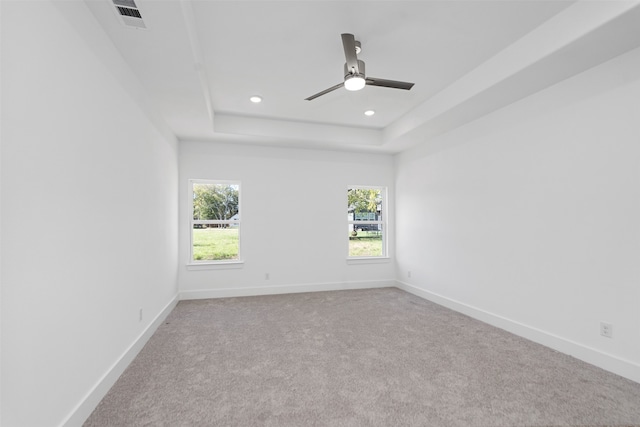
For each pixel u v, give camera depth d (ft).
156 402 6.53
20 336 4.23
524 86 9.49
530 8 7.24
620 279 7.71
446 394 6.85
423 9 7.25
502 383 7.30
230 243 16.57
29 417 4.39
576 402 6.51
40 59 4.68
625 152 7.62
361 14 7.43
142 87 9.46
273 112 14.08
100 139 6.66
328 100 12.72
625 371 7.53
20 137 4.26
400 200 18.15
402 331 10.86
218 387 7.14
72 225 5.55
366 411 6.25
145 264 9.77
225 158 16.16
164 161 12.30
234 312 13.14
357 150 17.79
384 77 10.73
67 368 5.36
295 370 7.98
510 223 10.87
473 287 12.54
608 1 6.43
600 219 8.15
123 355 7.86
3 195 3.94
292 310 13.46
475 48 8.96
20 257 4.24
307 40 8.48
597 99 8.23
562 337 9.07
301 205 17.29
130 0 5.86
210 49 8.92
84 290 5.96
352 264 18.10
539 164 9.83
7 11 4.01
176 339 10.10
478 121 12.34
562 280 9.10
